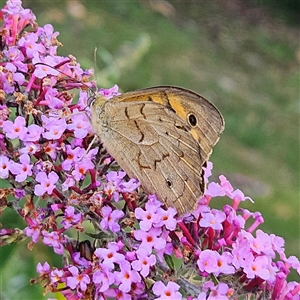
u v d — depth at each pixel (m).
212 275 0.14
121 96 0.15
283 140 0.65
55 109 0.15
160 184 0.15
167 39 0.74
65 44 0.59
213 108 0.15
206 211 0.15
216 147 0.58
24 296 0.24
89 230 0.19
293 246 0.46
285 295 0.14
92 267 0.14
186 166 0.15
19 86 0.15
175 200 0.15
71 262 0.15
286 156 0.62
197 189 0.15
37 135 0.15
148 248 0.14
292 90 0.78
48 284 0.15
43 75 0.15
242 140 0.62
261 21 0.96
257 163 0.58
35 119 0.15
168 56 0.71
